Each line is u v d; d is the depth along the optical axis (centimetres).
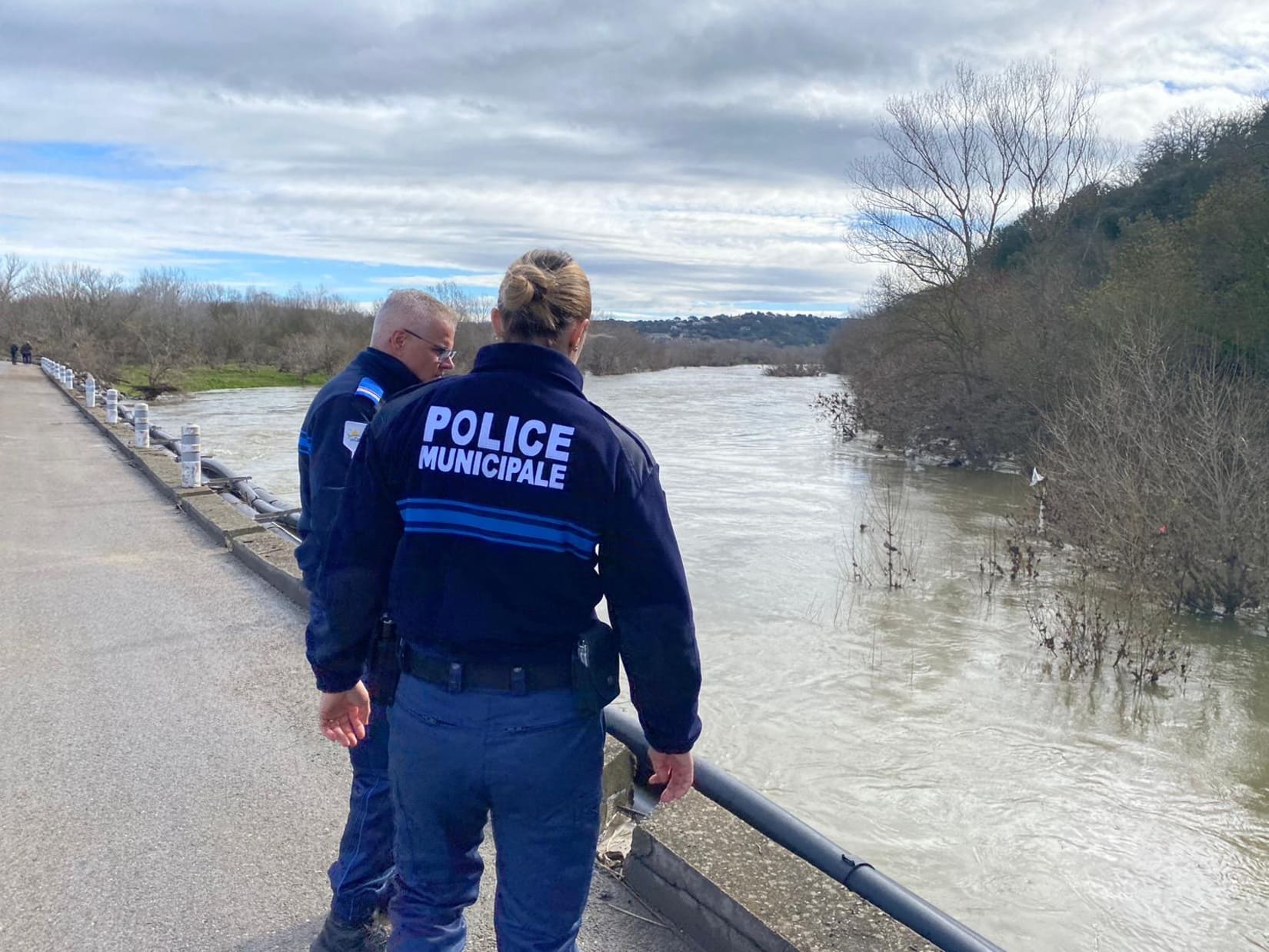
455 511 173
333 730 217
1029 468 1959
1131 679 867
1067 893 547
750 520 1548
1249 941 506
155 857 320
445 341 268
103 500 1101
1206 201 1897
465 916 287
